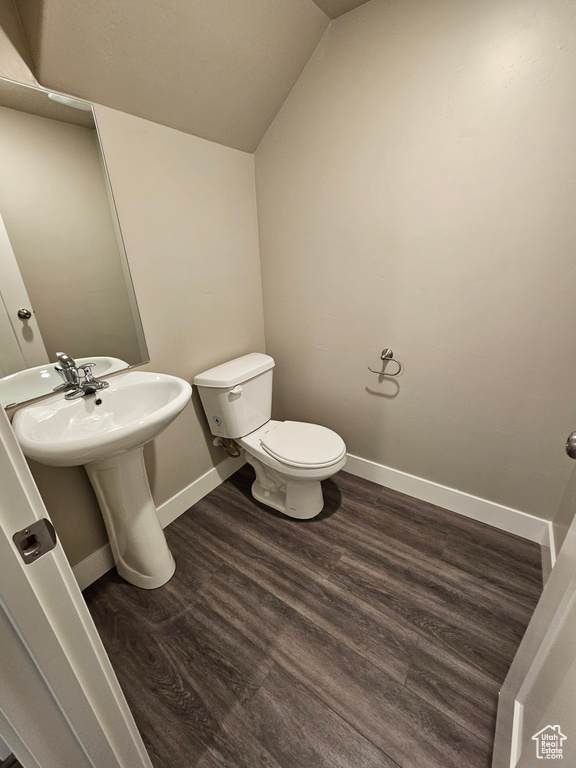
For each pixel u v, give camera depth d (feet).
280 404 7.21
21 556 1.28
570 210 3.58
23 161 3.22
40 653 1.42
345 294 5.44
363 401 5.96
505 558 4.76
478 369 4.67
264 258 6.11
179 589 4.44
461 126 3.84
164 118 4.15
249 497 6.14
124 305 4.29
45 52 3.01
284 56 4.27
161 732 3.11
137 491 4.09
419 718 3.14
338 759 2.90
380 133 4.33
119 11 3.04
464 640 3.78
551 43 3.20
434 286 4.62
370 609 4.13
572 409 4.19
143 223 4.27
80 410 3.68
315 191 5.11
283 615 4.09
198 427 5.79
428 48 3.74
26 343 3.50
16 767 2.02
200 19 3.44
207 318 5.45
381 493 6.13
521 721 2.39
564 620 1.93
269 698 3.32
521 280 4.04
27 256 3.38
